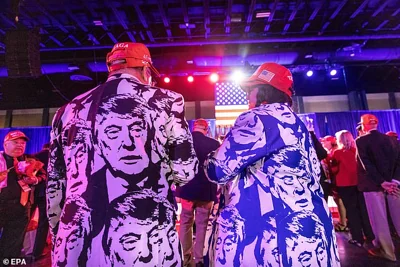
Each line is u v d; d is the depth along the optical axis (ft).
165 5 19.04
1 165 9.50
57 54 25.39
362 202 12.24
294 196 3.19
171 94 3.34
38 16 20.08
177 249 2.93
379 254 10.52
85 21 21.07
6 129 29.81
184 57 23.90
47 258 11.42
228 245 3.18
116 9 18.12
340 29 22.48
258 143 3.26
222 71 24.85
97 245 2.65
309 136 3.67
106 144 2.90
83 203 2.78
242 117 3.51
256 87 3.84
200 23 21.65
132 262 2.60
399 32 22.62
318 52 23.66
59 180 3.23
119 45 3.51
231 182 3.51
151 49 24.97
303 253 2.96
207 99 30.45
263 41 21.99
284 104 3.67
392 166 9.70
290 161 3.28
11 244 9.46
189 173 3.26
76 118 3.11
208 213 9.68
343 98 31.48
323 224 3.18
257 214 3.16
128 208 2.74
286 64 24.53
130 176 2.83
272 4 19.42
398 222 9.74
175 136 3.25
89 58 23.97
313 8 19.98
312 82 30.71
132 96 3.10
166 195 3.01
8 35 17.63
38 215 11.53
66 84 29.07
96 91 3.23
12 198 9.43
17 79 28.19
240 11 20.12
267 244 3.02
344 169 12.64
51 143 3.32
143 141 2.97
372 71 29.58
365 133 10.30
